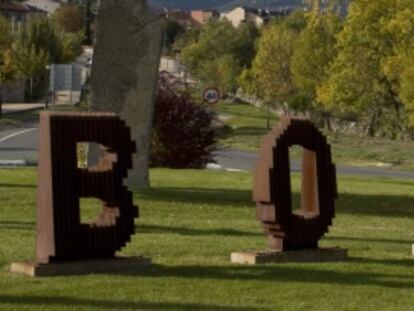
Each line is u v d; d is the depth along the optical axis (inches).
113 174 465.4
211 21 5826.8
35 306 387.2
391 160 2406.5
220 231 653.3
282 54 3767.2
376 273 492.1
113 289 422.9
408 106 2306.8
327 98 2812.5
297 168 1721.2
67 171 453.1
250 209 797.9
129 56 868.0
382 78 2699.3
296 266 499.8
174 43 6008.9
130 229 470.9
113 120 465.1
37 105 3644.2
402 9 2229.3
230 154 2190.0
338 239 634.2
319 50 3270.2
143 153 887.7
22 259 490.3
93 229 461.1
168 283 440.8
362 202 916.6
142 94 874.8
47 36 4003.4
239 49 4862.2
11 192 839.1
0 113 2989.7
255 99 4633.4
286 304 410.6
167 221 702.5
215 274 468.1
